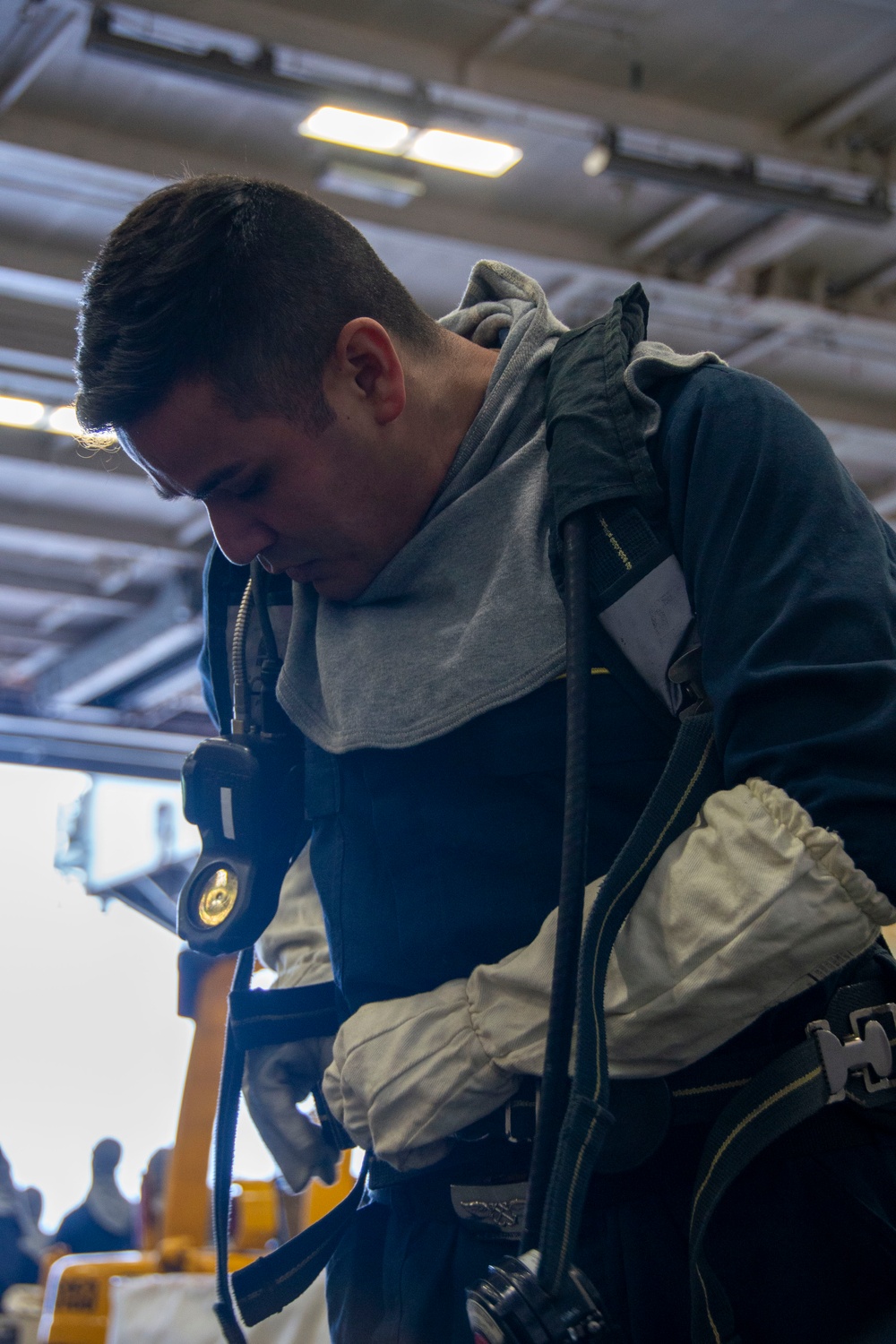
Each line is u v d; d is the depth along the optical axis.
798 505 0.80
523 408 0.93
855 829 0.72
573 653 0.79
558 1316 0.65
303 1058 1.10
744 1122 0.76
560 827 0.86
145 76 4.88
